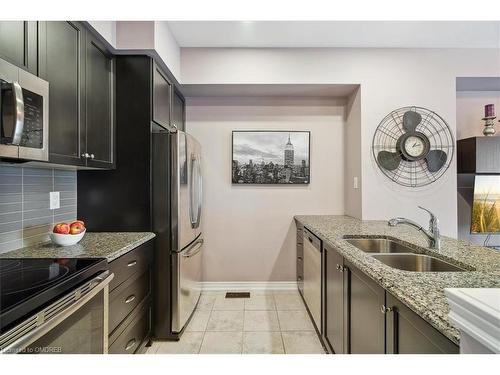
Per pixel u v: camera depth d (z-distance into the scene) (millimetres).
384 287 1029
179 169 2107
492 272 1124
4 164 1406
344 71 2723
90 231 2061
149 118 2051
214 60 2721
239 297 2936
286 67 2727
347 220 2715
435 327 733
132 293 1729
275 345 2062
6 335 783
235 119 3137
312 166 3154
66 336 1061
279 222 3141
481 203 2738
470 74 2715
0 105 1011
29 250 1542
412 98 2725
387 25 2330
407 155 2650
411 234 1993
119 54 2037
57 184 1879
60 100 1460
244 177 3129
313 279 2305
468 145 2721
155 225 2107
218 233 3143
